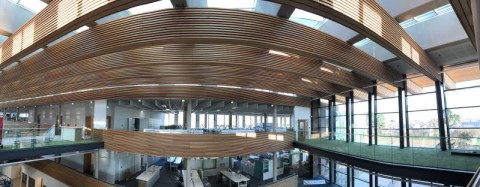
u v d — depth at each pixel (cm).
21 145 1166
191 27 720
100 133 1611
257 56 955
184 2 710
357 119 1658
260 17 751
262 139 1628
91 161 1845
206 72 1145
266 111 2433
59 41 1029
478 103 1059
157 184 1761
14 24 996
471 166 808
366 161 998
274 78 1214
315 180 1970
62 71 1203
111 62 1005
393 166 890
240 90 1530
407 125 1333
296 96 1894
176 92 1423
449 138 1092
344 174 1766
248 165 2131
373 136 1305
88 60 1075
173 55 927
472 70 1088
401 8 877
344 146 1312
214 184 1850
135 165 2009
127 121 2083
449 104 1162
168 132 1406
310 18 1067
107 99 1623
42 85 1582
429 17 1005
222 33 721
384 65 1183
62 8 714
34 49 879
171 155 1375
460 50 995
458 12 582
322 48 847
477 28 281
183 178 1702
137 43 754
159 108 2231
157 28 737
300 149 1742
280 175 2088
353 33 922
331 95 1830
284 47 772
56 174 1827
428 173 803
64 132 1402
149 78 1282
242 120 3300
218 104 1841
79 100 1752
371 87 1486
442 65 1154
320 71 1120
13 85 1775
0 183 2105
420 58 999
